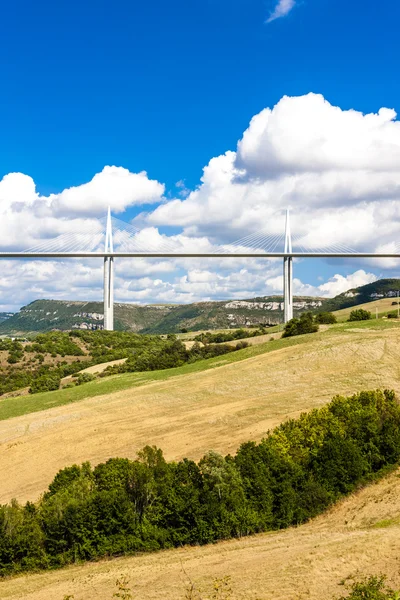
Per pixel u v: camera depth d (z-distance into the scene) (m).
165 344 175.88
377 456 52.41
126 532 43.19
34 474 64.06
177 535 42.44
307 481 47.59
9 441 77.12
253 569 32.66
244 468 46.81
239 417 74.50
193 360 134.62
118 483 46.97
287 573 30.83
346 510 45.59
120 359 170.38
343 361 93.44
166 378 106.94
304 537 38.78
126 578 35.03
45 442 74.50
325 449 50.22
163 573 35.03
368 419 56.28
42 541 42.81
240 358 110.75
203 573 33.72
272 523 44.00
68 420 83.56
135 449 67.31
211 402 83.69
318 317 138.88
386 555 31.06
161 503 44.22
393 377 83.81
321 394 80.19
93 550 42.12
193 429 72.12
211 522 42.34
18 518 43.50
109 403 91.06
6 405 107.38
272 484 45.78
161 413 81.44
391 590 25.89
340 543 34.81
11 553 41.84
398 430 55.88
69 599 32.81
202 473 46.34
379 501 45.75
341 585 28.05
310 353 100.06
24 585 37.72
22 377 175.50
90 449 69.62
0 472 66.38
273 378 90.88
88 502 43.78
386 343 99.19
